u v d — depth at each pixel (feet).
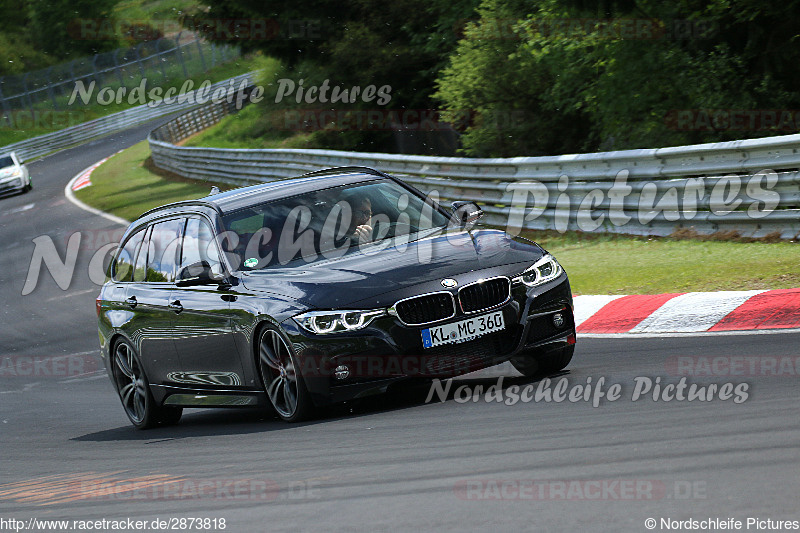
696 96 188.96
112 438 90.68
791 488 37.70
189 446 74.13
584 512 37.86
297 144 422.82
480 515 39.22
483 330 71.05
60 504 56.95
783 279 99.86
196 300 82.02
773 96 188.65
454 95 244.22
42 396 126.62
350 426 67.21
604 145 213.66
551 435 53.57
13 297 212.43
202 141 553.23
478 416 63.41
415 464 51.06
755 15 179.42
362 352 69.21
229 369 79.87
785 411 51.78
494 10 237.66
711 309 90.94
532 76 234.17
